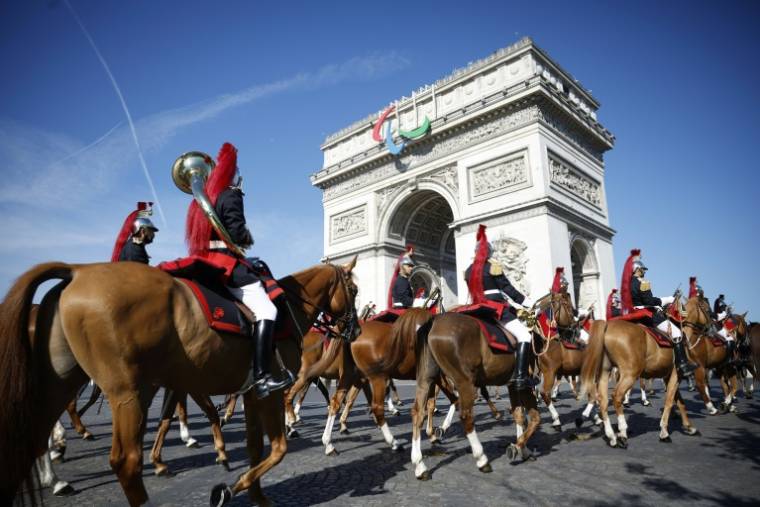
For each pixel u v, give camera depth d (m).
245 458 11.45
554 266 40.12
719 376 19.34
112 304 4.71
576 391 24.88
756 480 8.81
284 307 7.01
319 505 7.47
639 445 12.12
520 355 10.16
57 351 4.72
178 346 5.28
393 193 54.75
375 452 11.88
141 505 4.78
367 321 12.55
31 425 4.24
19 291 4.37
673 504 7.47
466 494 8.08
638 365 12.12
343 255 58.97
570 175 46.81
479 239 11.91
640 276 14.16
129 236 9.94
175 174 6.92
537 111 43.75
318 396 34.19
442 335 9.48
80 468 10.56
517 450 9.96
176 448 12.88
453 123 49.00
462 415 9.55
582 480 8.88
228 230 6.41
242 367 6.06
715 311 23.11
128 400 4.75
